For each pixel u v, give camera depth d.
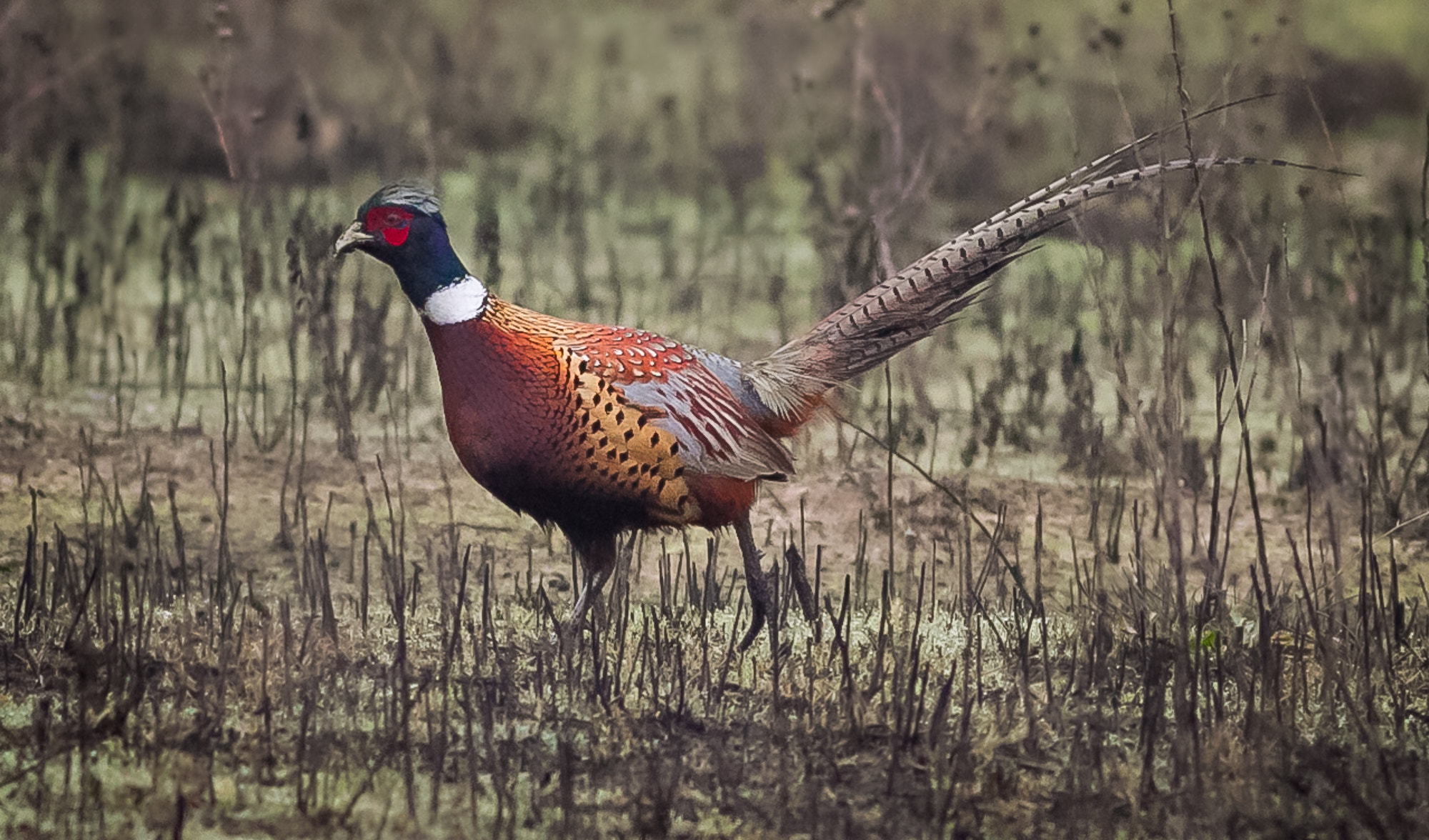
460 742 9.04
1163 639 10.59
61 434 15.60
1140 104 21.73
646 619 10.77
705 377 10.70
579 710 9.62
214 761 8.68
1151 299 17.64
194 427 16.19
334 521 13.78
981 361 19.91
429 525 13.83
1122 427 16.14
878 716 9.50
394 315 20.48
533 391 10.25
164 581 11.57
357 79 29.94
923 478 15.59
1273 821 8.16
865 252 18.52
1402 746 9.27
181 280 19.78
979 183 24.02
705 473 10.58
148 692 9.55
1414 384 17.16
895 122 18.89
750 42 31.19
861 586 12.76
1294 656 10.12
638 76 33.09
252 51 28.00
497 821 7.89
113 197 21.86
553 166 28.53
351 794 8.32
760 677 10.30
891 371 19.08
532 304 20.55
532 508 10.70
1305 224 20.97
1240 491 15.64
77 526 13.13
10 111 22.75
